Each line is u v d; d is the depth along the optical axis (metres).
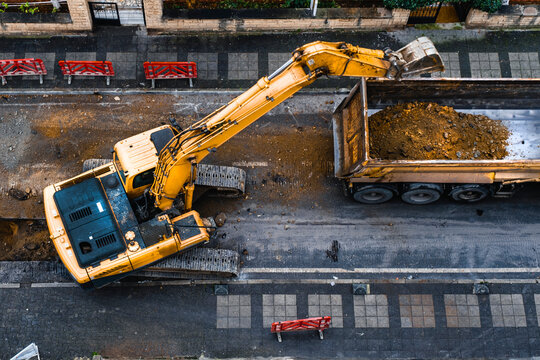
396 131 16.78
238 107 13.65
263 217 17.58
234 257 16.36
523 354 15.98
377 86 16.61
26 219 17.36
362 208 17.80
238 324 16.17
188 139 13.74
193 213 15.58
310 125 18.95
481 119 17.52
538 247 17.33
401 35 20.45
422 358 15.91
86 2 19.12
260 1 20.38
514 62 20.14
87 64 18.69
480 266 17.03
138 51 19.91
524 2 20.73
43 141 18.31
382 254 17.14
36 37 19.95
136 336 15.92
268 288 16.61
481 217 17.70
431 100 17.50
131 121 18.81
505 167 15.54
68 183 15.62
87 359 15.52
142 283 16.53
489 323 16.33
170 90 19.31
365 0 20.62
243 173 17.42
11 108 18.77
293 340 16.02
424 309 16.47
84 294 16.33
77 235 14.68
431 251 17.20
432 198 17.19
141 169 14.74
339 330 16.17
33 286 16.36
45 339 15.77
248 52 20.03
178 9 19.83
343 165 16.94
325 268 16.94
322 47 13.30
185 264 15.82
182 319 16.17
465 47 20.30
